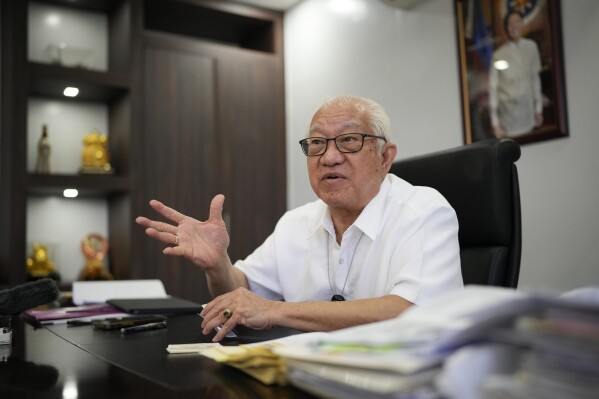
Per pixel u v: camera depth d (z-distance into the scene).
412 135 3.24
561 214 2.45
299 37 4.11
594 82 2.33
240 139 3.94
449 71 3.01
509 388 0.42
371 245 1.44
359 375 0.48
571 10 2.43
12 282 3.12
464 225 1.42
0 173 3.35
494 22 2.74
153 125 3.60
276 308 1.06
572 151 2.41
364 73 3.57
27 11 3.27
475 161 1.41
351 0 3.67
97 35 3.80
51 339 1.05
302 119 4.05
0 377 0.72
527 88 2.58
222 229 1.35
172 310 1.42
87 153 3.49
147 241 3.51
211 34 4.34
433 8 3.11
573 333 0.40
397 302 1.15
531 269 2.57
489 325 0.45
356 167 1.41
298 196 4.04
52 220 3.57
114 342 1.00
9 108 3.21
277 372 0.62
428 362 0.44
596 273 2.30
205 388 0.63
